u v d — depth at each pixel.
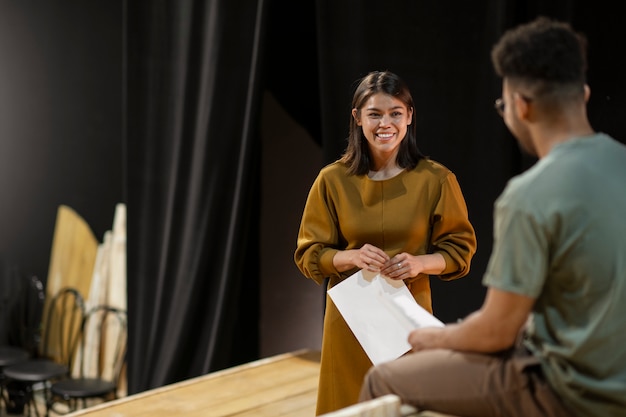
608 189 1.36
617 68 2.74
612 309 1.35
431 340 1.58
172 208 3.86
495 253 1.40
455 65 3.05
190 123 3.80
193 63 3.77
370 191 2.13
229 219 3.71
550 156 1.40
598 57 2.77
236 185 3.63
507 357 1.49
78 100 4.77
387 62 3.17
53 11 4.84
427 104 3.11
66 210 4.88
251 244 3.85
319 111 3.66
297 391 3.07
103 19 4.61
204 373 3.71
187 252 3.79
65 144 4.87
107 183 4.68
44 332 4.89
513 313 1.38
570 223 1.35
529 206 1.36
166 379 3.83
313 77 3.68
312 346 3.77
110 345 4.52
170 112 3.89
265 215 3.81
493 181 2.99
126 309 4.10
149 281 3.99
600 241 1.35
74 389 3.90
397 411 1.50
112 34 4.57
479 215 3.04
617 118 2.75
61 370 4.18
